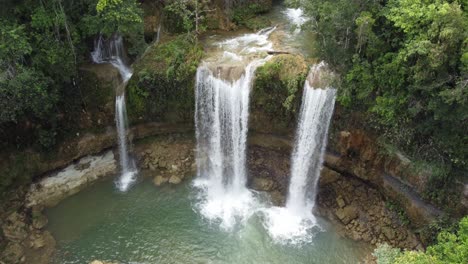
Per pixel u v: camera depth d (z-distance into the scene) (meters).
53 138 29.20
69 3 27.58
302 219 28.33
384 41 24.05
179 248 26.25
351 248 26.22
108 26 27.98
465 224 19.58
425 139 24.27
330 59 27.02
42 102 26.53
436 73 21.05
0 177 27.48
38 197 28.84
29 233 26.73
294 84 27.33
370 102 25.55
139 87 30.22
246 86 28.94
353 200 28.38
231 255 25.91
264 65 28.44
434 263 18.80
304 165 29.12
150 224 27.80
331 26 25.42
